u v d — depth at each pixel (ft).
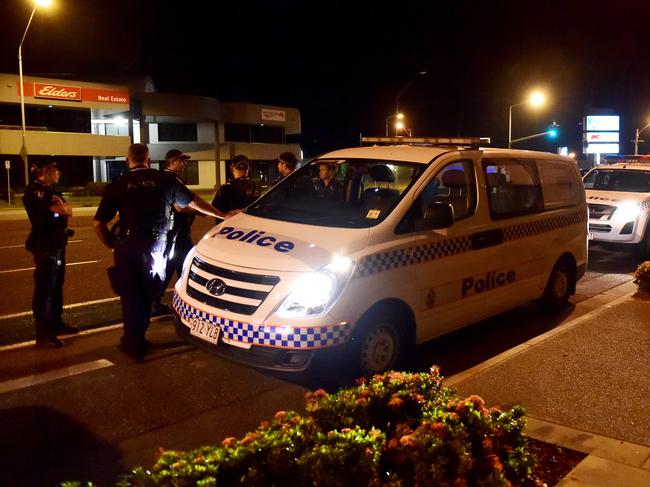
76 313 25.64
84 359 19.90
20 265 37.42
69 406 16.42
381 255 17.13
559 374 17.28
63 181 142.72
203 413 16.06
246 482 8.72
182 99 158.61
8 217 86.74
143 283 19.49
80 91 137.59
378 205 18.48
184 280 18.13
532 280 23.34
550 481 11.71
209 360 19.80
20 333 22.76
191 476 8.43
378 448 9.47
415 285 18.06
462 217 19.98
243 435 14.88
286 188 21.18
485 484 9.67
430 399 11.44
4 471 13.17
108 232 19.58
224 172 178.40
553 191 24.71
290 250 16.72
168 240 22.33
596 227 40.57
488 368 17.75
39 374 18.62
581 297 29.25
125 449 14.19
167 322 23.85
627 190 42.65
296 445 9.33
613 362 18.17
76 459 13.71
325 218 18.62
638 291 26.73
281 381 18.15
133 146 19.81
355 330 16.38
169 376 18.49
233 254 17.04
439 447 9.53
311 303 15.75
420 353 21.26
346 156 21.12
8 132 129.49
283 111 189.26
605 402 15.44
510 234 21.79
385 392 11.22
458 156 20.38
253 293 16.14
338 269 16.21
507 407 15.12
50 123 139.13
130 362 19.62
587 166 205.77
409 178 19.35
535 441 13.37
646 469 12.12
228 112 176.96
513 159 22.79
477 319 20.84
